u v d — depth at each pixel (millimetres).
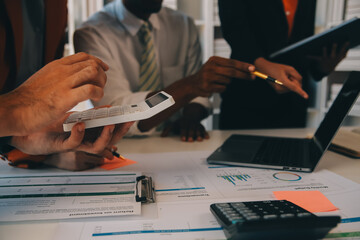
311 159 646
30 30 845
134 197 470
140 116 484
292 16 1390
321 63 1149
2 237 368
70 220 406
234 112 1375
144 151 805
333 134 599
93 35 1233
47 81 426
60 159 638
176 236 365
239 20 1140
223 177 581
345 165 665
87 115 535
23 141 600
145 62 1307
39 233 378
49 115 415
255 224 320
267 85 1318
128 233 372
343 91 711
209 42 2238
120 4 1289
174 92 874
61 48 906
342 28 802
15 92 423
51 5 828
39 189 505
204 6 2307
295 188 519
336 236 360
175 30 1429
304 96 772
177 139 956
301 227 323
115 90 1118
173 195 494
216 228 382
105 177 567
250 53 1121
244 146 775
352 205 447
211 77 812
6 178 562
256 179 566
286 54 995
